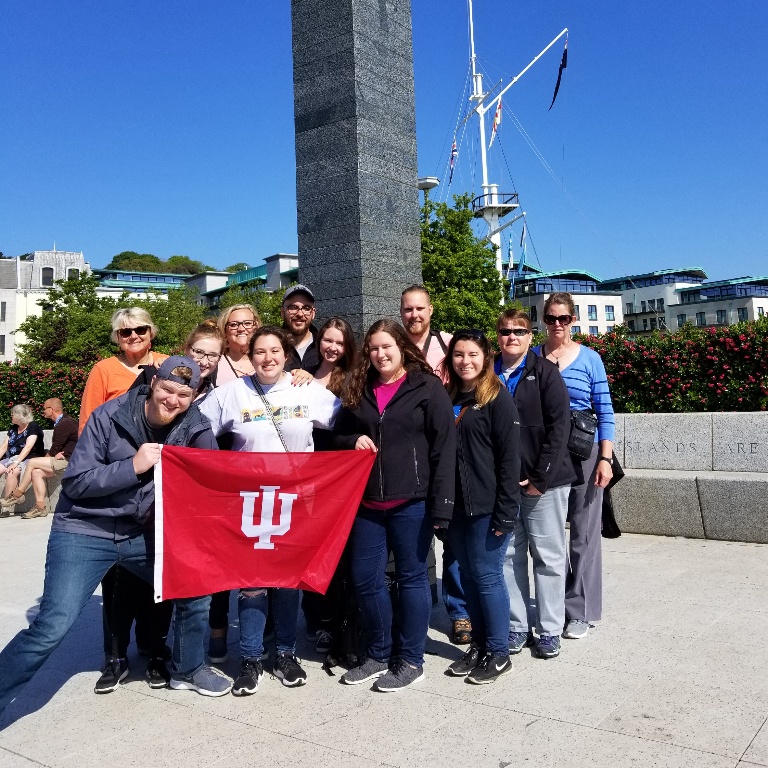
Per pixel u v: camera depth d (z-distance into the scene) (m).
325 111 5.91
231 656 4.44
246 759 3.11
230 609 5.46
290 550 3.86
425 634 3.91
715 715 3.31
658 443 7.80
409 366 3.93
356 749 3.15
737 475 6.96
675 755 2.97
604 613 4.90
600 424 4.61
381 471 3.83
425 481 3.81
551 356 4.72
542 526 4.18
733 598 5.06
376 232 5.86
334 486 3.86
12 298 63.97
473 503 3.81
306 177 6.02
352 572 3.96
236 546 3.83
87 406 4.54
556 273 79.19
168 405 3.57
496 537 3.88
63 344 38.84
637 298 89.50
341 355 4.50
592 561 4.58
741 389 8.11
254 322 4.82
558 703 3.54
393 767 2.98
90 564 3.56
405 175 6.20
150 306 42.50
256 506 3.83
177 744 3.28
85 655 4.59
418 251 6.30
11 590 6.16
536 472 4.08
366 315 5.73
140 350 4.62
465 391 4.01
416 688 3.83
